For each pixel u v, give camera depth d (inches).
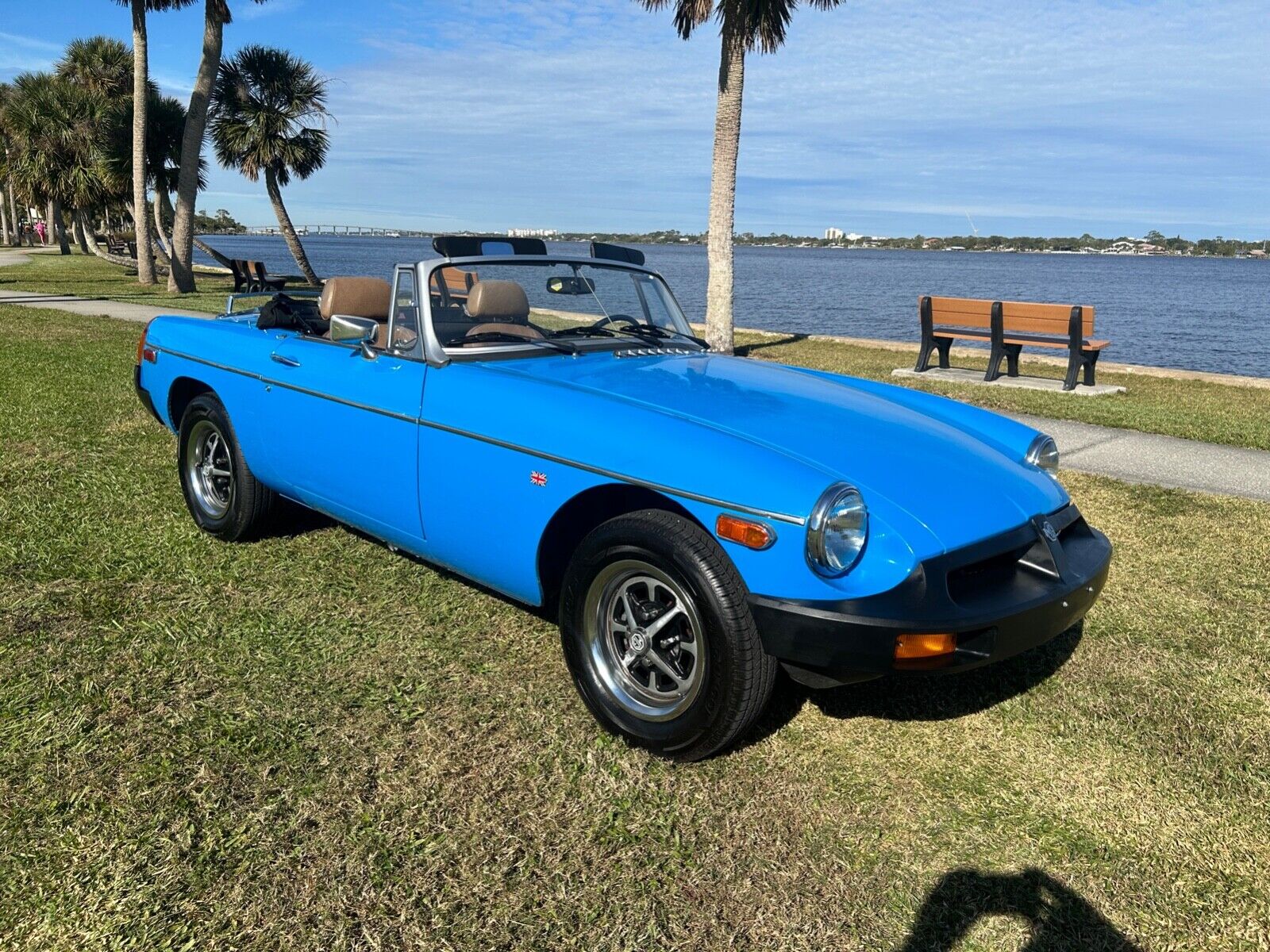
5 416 280.4
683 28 483.2
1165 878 95.2
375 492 147.3
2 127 1759.4
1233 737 121.8
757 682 104.7
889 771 113.2
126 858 93.3
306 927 85.2
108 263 1572.3
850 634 98.5
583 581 117.0
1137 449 281.3
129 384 337.7
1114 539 199.0
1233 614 160.9
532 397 124.9
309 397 156.1
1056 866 96.7
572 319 158.7
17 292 818.8
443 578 167.6
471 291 144.6
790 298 1624.0
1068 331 391.5
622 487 113.8
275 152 963.3
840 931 86.7
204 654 136.9
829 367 460.1
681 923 87.3
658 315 174.1
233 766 109.5
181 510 201.0
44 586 158.6
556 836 99.0
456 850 96.3
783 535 100.0
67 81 1307.8
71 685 126.3
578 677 120.3
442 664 136.1
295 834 97.9
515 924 86.4
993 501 114.9
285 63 980.6
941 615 100.2
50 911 85.8
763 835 100.4
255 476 174.1
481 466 128.1
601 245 171.9
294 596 158.4
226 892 89.1
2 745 112.0
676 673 113.5
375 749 114.0
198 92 854.5
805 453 111.7
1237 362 732.0
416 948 83.1
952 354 516.1
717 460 106.3
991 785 111.0
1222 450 282.2
